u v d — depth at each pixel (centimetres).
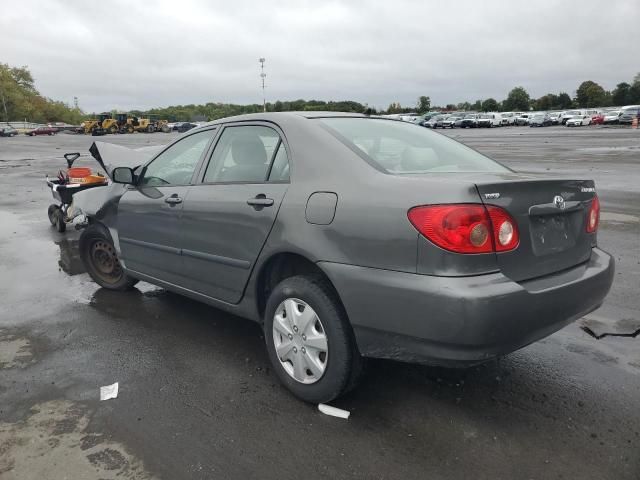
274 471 250
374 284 260
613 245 648
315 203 291
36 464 257
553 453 259
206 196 365
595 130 4622
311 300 293
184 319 446
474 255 243
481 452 261
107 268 521
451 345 244
